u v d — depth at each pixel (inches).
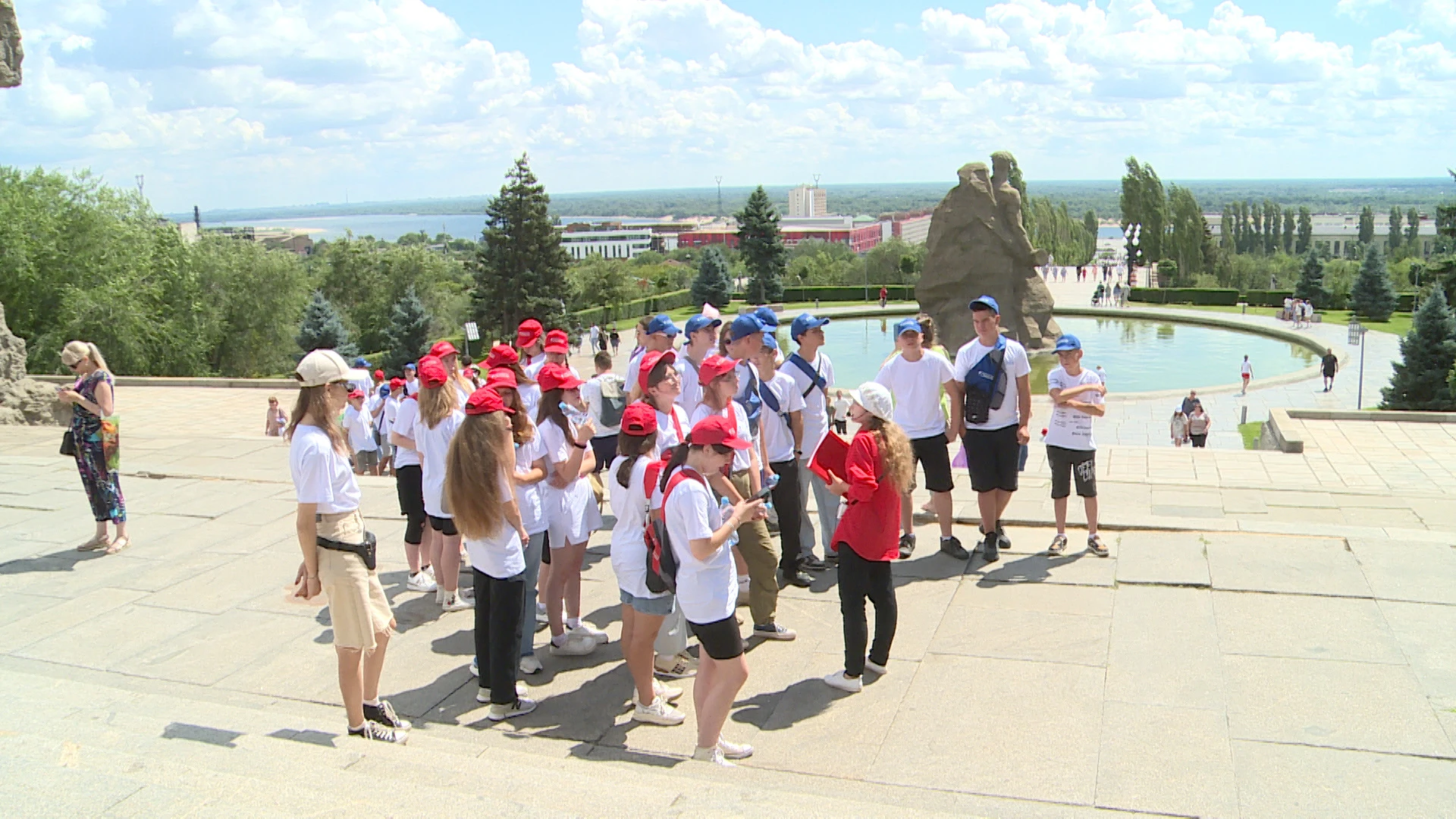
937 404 313.6
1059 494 312.5
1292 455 631.2
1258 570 290.0
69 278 1622.8
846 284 3179.1
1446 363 1133.7
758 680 241.3
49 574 332.8
